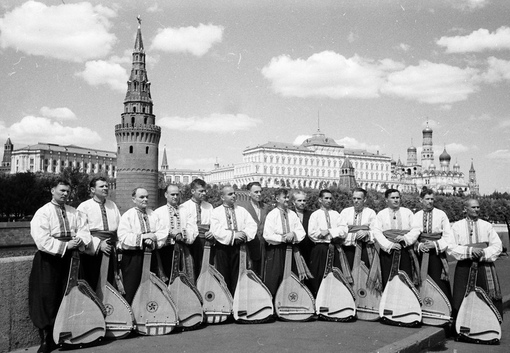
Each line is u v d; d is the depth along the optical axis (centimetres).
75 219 846
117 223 935
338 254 1067
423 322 995
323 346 823
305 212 1138
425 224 1011
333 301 1033
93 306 831
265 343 841
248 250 1034
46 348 787
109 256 887
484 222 985
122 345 828
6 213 9000
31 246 4631
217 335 898
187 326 938
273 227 1038
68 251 823
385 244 1014
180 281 950
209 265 1004
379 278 1040
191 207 1042
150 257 920
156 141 9756
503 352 872
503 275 1594
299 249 1098
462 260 970
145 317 901
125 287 907
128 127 9456
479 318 932
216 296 1000
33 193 8950
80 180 8888
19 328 823
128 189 9444
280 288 1034
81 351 794
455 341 951
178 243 970
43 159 18900
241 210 1048
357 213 1108
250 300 1003
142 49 9981
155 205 9644
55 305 801
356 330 945
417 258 1011
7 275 808
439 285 998
